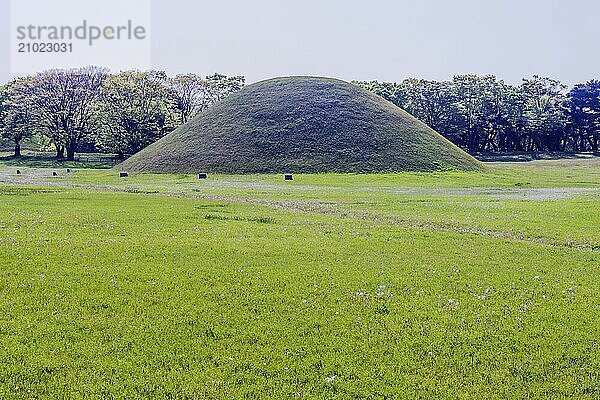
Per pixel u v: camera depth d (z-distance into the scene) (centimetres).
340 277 1278
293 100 8375
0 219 2095
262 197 3675
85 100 9494
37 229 1855
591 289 1212
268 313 1017
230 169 6719
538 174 6700
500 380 763
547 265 1450
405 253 1576
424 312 1033
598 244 1820
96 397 700
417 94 11706
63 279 1208
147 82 9588
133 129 9075
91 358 810
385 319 994
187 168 6869
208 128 7956
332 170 6569
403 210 2841
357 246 1667
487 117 11219
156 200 3169
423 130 8094
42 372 765
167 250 1538
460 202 3291
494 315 1026
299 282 1229
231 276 1269
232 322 968
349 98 8562
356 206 3058
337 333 926
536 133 11631
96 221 2100
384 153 7038
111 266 1338
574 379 768
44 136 10319
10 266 1306
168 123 9631
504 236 1991
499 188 4716
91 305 1041
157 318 982
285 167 6688
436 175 6162
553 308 1069
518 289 1204
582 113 11912
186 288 1166
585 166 8500
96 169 7744
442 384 750
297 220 2308
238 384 745
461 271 1363
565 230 2091
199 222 2156
